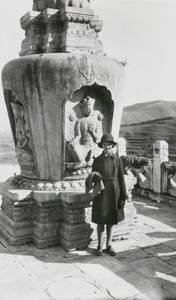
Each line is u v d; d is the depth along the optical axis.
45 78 4.29
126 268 3.80
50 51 4.70
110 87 4.59
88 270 3.75
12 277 3.59
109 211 4.04
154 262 3.97
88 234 4.41
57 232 4.51
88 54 4.43
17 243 4.54
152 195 7.45
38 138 4.59
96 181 3.98
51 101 4.38
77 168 4.65
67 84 4.31
